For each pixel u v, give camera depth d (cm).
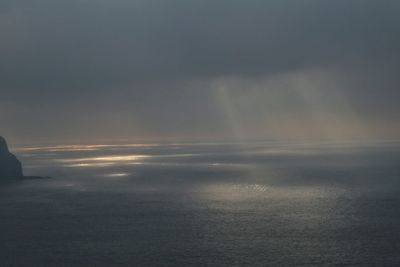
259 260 7144
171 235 8744
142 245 8044
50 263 7131
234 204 12425
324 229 9044
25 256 7500
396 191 14562
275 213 10925
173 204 12481
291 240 8244
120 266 6969
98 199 13400
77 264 7075
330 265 6844
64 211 11325
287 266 6850
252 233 8812
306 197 13638
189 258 7300
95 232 9038
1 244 8219
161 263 7088
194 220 10150
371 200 12725
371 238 8275
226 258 7275
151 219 10281
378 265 6806
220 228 9294
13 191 15175
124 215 10794
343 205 11962
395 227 9112
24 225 9725
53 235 8806
